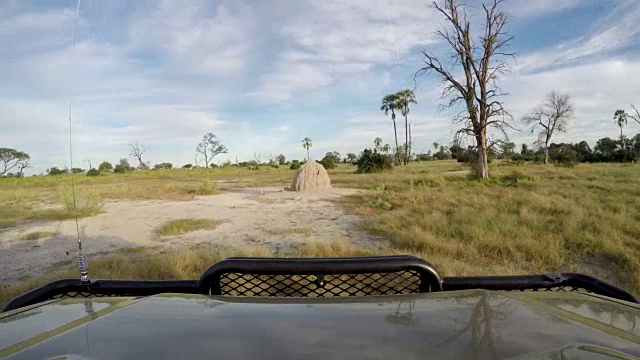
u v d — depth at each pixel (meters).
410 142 71.56
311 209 12.65
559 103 50.03
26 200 18.34
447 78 25.11
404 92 64.25
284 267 1.30
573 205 9.61
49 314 0.94
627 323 0.84
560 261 5.55
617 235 6.48
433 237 6.85
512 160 54.72
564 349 0.66
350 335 0.72
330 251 6.32
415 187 17.70
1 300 4.58
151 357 0.63
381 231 8.30
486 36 23.95
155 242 7.96
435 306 0.92
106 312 0.91
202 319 0.82
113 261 5.98
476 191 14.97
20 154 63.38
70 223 10.77
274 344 0.68
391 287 1.37
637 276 4.71
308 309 0.89
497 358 0.62
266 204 14.46
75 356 0.64
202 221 10.27
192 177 42.59
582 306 1.00
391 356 0.63
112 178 42.62
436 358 0.62
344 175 35.19
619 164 39.34
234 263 1.32
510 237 6.73
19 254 7.23
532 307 0.92
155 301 0.99
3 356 0.66
